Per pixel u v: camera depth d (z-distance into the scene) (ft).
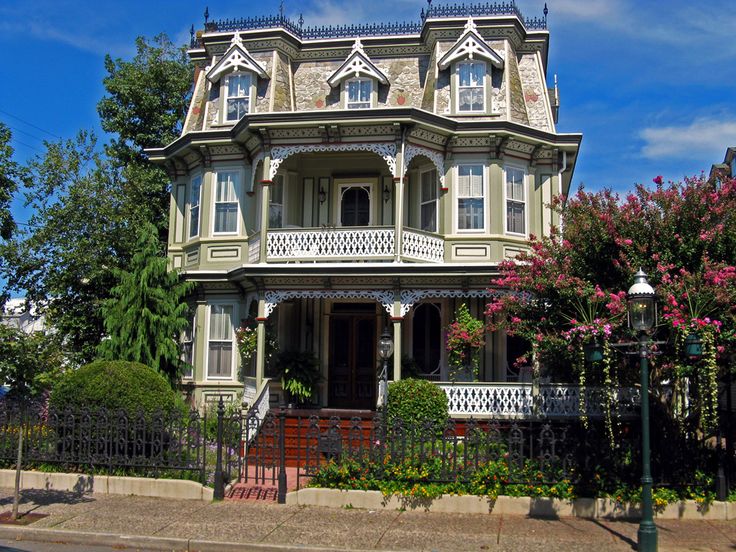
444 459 39.42
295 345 66.44
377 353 65.46
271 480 45.09
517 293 47.39
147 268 61.98
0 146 46.24
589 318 39.93
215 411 59.21
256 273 58.03
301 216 68.18
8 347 41.60
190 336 67.15
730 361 39.91
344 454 42.04
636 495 37.40
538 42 69.10
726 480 38.63
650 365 41.52
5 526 35.06
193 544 32.71
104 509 38.60
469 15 67.56
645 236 40.73
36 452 44.34
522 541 32.99
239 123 61.87
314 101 67.77
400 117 58.08
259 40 68.85
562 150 65.05
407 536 33.71
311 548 31.76
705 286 37.01
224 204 66.74
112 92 89.35
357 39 66.23
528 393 53.83
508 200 63.57
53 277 70.08
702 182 41.39
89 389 44.55
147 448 44.70
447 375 63.05
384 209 67.36
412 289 58.44
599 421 52.39
